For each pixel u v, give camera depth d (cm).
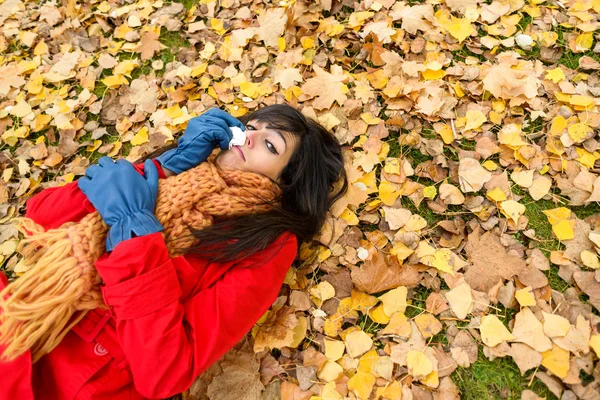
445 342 152
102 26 241
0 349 122
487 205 172
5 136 208
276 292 146
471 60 204
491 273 158
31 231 135
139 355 123
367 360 147
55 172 200
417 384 144
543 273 157
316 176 159
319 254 169
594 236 158
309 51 214
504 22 212
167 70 222
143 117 209
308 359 149
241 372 147
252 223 145
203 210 143
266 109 163
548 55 203
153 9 243
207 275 144
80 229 129
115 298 121
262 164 151
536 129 186
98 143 206
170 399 148
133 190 134
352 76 206
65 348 132
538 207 172
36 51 234
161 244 127
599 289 151
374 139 188
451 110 192
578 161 174
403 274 159
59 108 214
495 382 145
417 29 212
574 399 136
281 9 224
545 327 144
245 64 217
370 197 180
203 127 154
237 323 136
